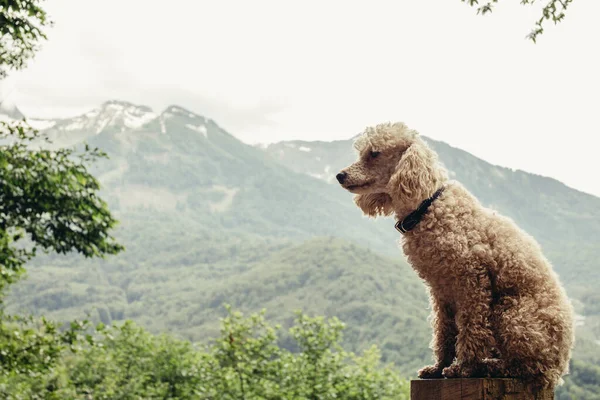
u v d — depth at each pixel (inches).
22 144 357.4
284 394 630.5
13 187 347.3
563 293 141.3
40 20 339.3
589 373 2787.9
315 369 685.9
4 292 407.5
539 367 132.9
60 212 373.4
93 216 374.3
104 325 385.7
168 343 922.7
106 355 789.9
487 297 139.3
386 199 165.8
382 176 163.0
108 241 389.7
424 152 152.2
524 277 138.6
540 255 143.7
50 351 369.1
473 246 142.3
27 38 359.6
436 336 152.6
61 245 381.1
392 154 163.0
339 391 653.9
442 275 145.5
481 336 137.3
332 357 703.1
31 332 369.7
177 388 788.0
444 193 150.3
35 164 355.9
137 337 851.4
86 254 385.4
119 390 734.5
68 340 375.9
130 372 805.2
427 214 147.9
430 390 130.7
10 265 374.6
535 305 135.9
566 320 135.7
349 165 168.2
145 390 767.7
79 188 369.4
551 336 133.8
